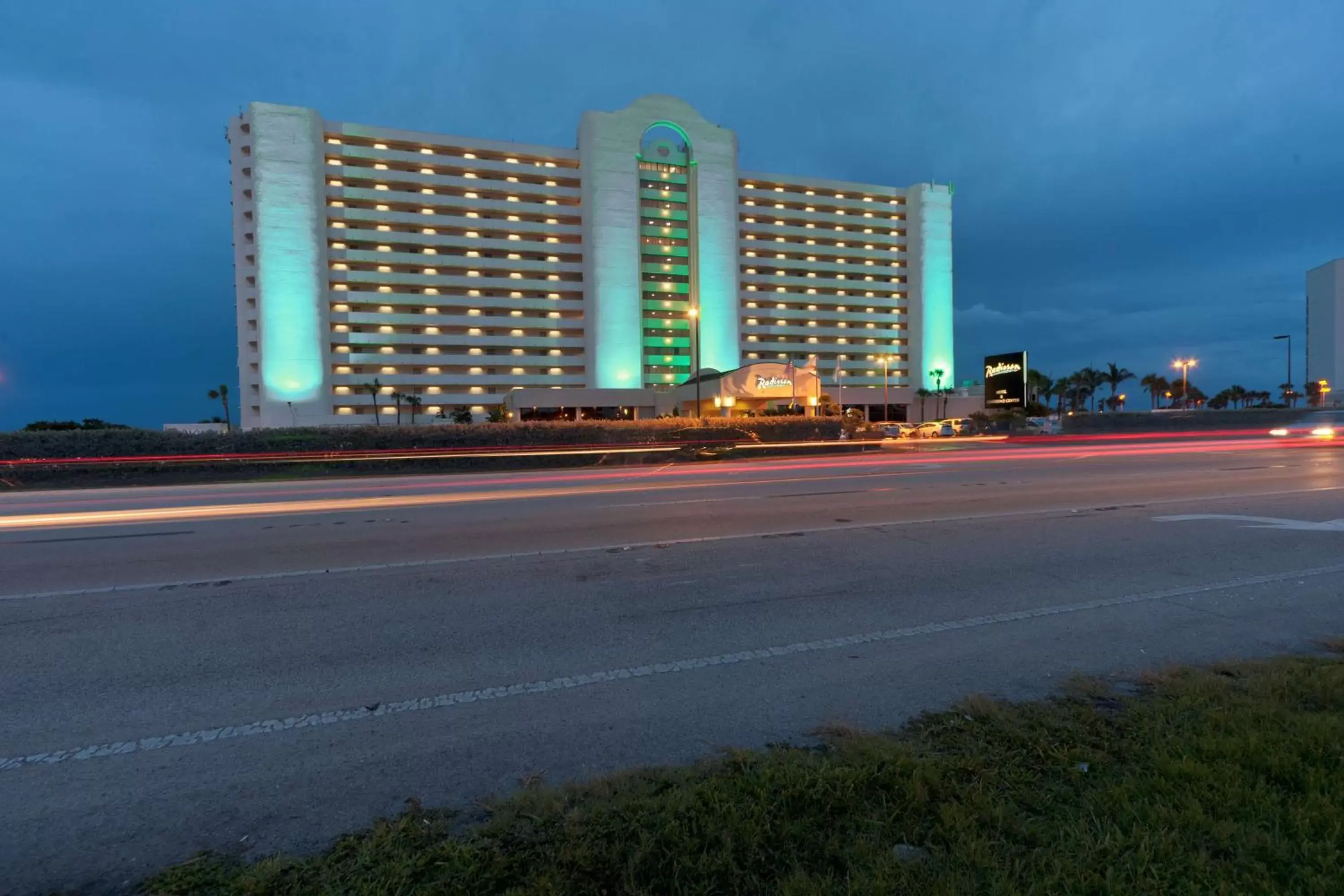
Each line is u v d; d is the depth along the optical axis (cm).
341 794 284
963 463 2162
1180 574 625
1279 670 373
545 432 2769
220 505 1320
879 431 4250
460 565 698
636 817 248
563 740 328
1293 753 270
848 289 9400
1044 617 506
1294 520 897
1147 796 248
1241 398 11850
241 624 516
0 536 957
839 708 357
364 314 7406
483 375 7844
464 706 369
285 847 249
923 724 328
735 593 579
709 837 234
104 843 254
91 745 331
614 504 1159
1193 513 969
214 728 348
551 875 218
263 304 6894
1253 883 203
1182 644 445
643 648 453
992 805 246
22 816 272
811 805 253
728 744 319
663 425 2969
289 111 7031
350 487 1769
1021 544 765
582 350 8188
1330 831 220
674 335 8525
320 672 420
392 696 384
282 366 6956
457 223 7694
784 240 9200
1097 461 2102
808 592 580
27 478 2038
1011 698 362
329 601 574
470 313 7788
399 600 572
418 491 1541
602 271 8125
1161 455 2319
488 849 235
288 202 7006
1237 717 308
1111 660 417
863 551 736
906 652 439
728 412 5459
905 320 9775
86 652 459
